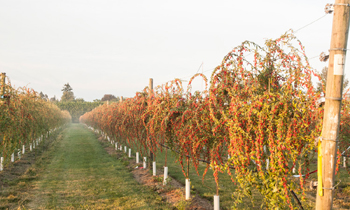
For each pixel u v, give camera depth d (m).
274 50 4.63
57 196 8.03
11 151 10.84
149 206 7.04
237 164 4.52
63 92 110.06
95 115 32.50
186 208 6.72
